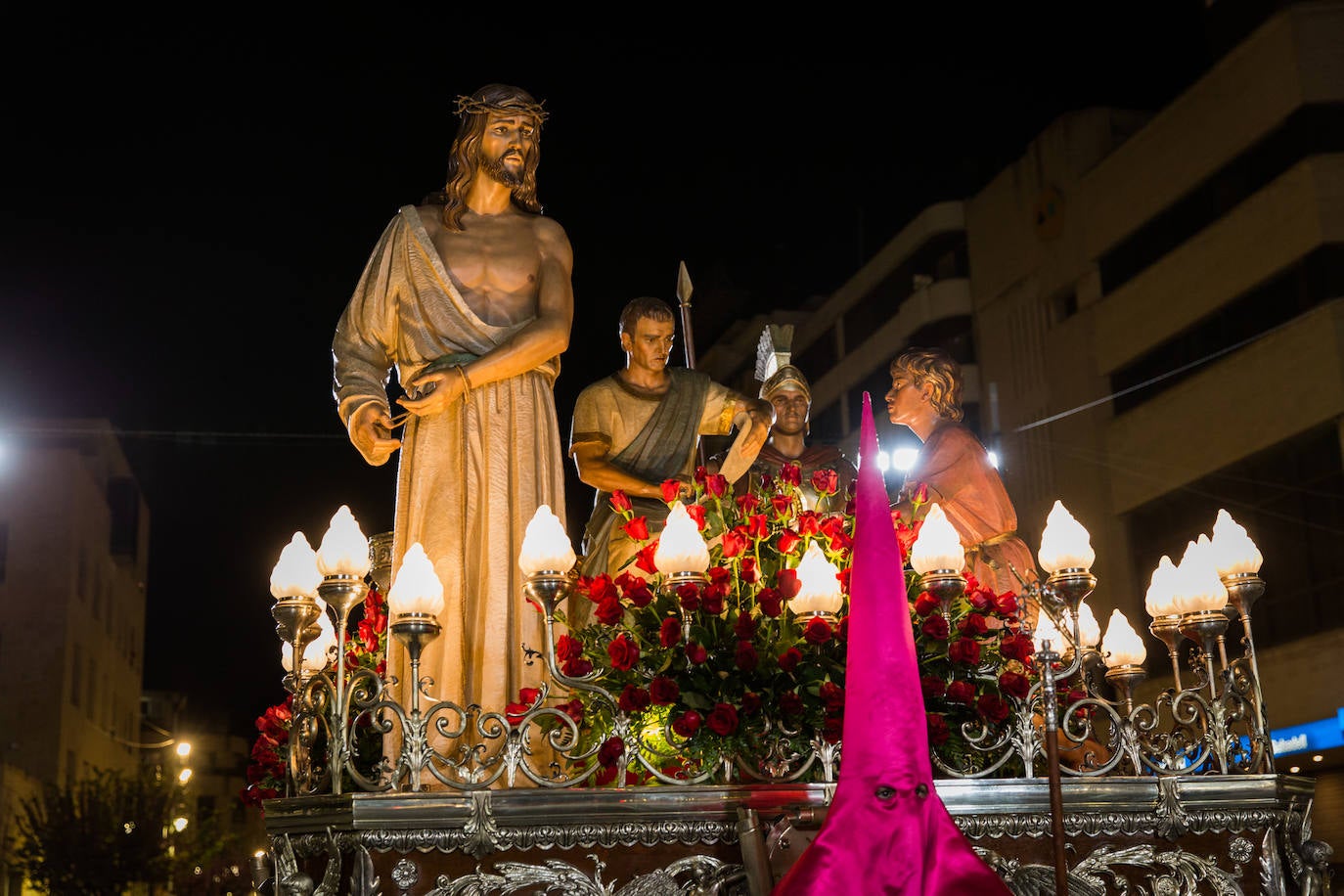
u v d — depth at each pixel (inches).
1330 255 865.5
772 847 165.6
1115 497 1015.0
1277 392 885.8
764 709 178.1
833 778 177.6
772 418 247.1
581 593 213.9
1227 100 933.2
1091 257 1062.4
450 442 209.0
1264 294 908.0
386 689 189.6
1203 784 184.7
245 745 1895.9
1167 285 981.2
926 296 1220.5
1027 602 213.6
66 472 1327.5
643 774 185.5
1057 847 161.9
